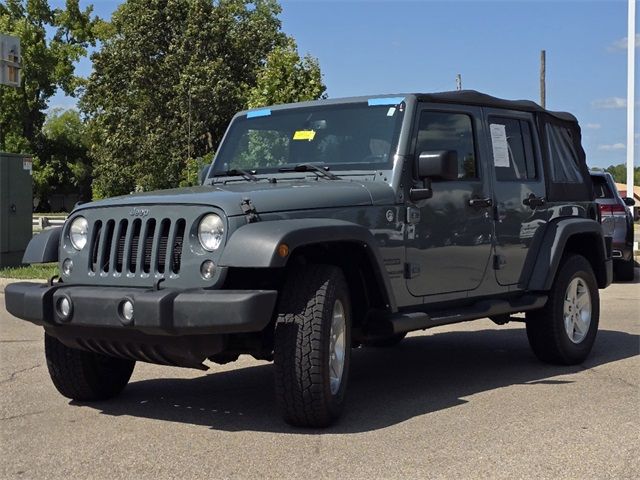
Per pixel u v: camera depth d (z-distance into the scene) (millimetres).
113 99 41625
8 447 4633
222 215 4684
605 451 4512
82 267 5125
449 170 5609
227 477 4086
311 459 4367
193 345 4750
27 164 15875
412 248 5730
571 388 6176
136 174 40812
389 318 5391
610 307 11258
